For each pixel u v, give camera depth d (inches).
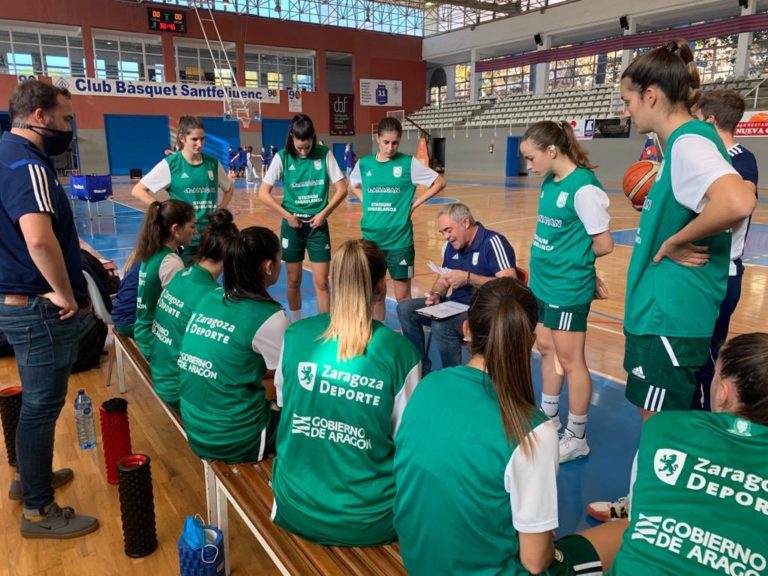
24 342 85.0
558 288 103.9
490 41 1018.7
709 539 40.8
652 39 759.1
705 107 100.3
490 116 998.4
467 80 1145.4
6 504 100.7
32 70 884.0
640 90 70.0
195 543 76.0
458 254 137.9
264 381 103.7
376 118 1155.9
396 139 153.2
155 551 88.6
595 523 93.3
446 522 49.9
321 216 164.9
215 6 961.5
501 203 563.2
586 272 101.6
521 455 47.8
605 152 832.3
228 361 80.7
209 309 84.1
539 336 115.6
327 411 63.8
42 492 91.4
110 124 920.3
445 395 52.3
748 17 671.8
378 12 1111.6
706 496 42.1
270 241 85.0
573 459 111.7
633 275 74.6
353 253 64.2
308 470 65.9
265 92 1038.4
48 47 888.9
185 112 973.8
